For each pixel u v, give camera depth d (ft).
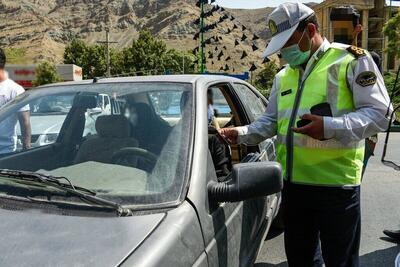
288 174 9.55
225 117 14.40
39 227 6.46
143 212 6.91
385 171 28.43
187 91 9.37
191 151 7.99
